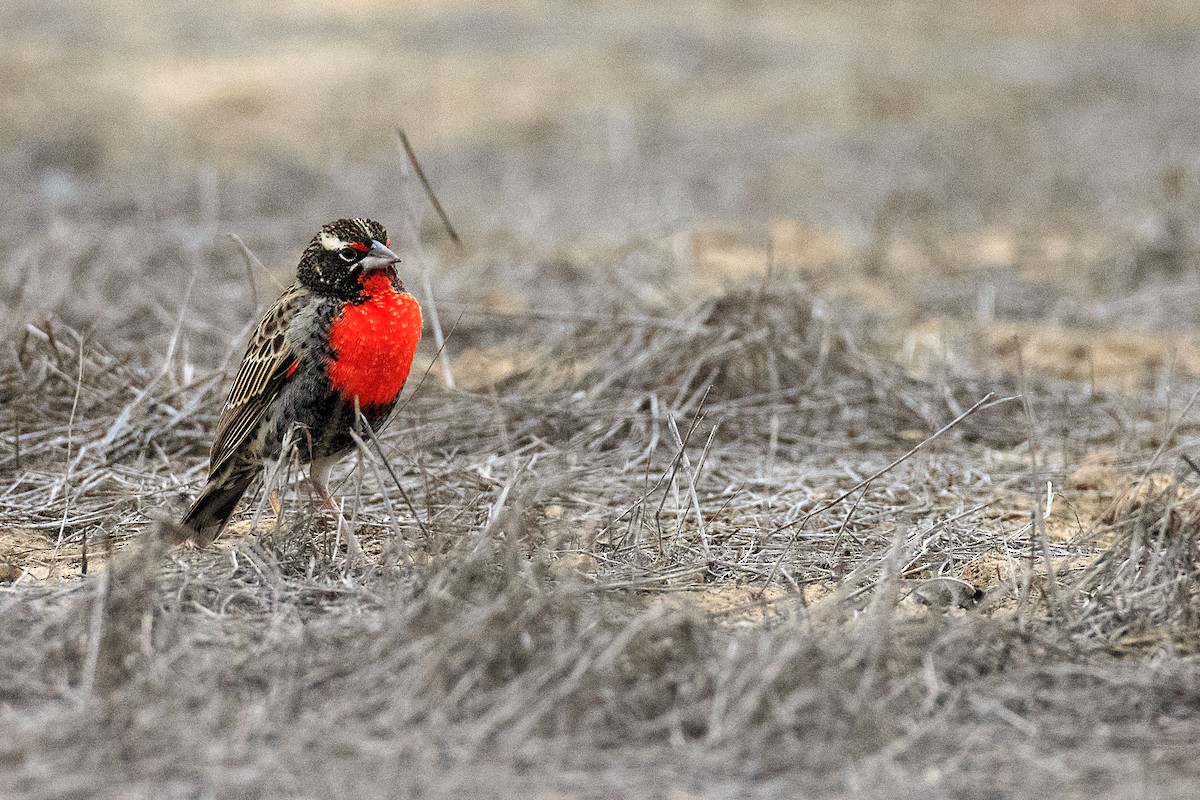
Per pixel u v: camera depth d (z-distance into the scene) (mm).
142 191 23141
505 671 7391
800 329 14039
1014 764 6801
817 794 6531
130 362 13312
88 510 10578
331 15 42844
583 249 19641
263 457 9789
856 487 10039
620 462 11875
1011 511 10914
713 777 6664
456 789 6535
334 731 6980
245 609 8469
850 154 26641
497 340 15875
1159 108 30156
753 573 9453
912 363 14641
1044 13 43375
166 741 6883
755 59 36188
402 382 9789
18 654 7699
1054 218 22219
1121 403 13734
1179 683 7488
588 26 40906
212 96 30906
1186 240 19484
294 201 23016
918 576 9477
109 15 42469
